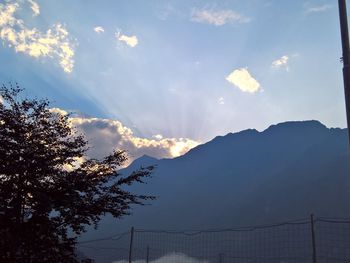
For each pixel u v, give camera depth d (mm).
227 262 79875
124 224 150750
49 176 13352
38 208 12453
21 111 13906
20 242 12062
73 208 12992
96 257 72375
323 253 53781
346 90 8992
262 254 77938
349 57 9086
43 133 13766
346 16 9250
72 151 13891
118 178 15273
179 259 85625
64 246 12891
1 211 12477
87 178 13656
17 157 12852
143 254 86125
